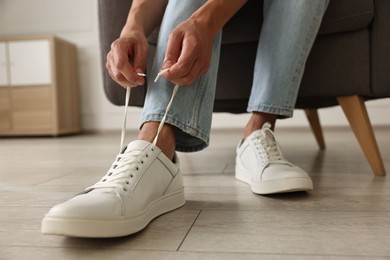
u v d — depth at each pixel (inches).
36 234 22.5
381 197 29.6
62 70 116.7
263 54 34.0
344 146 69.8
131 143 24.9
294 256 18.5
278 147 32.8
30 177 43.8
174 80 24.0
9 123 115.0
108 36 44.8
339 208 26.7
